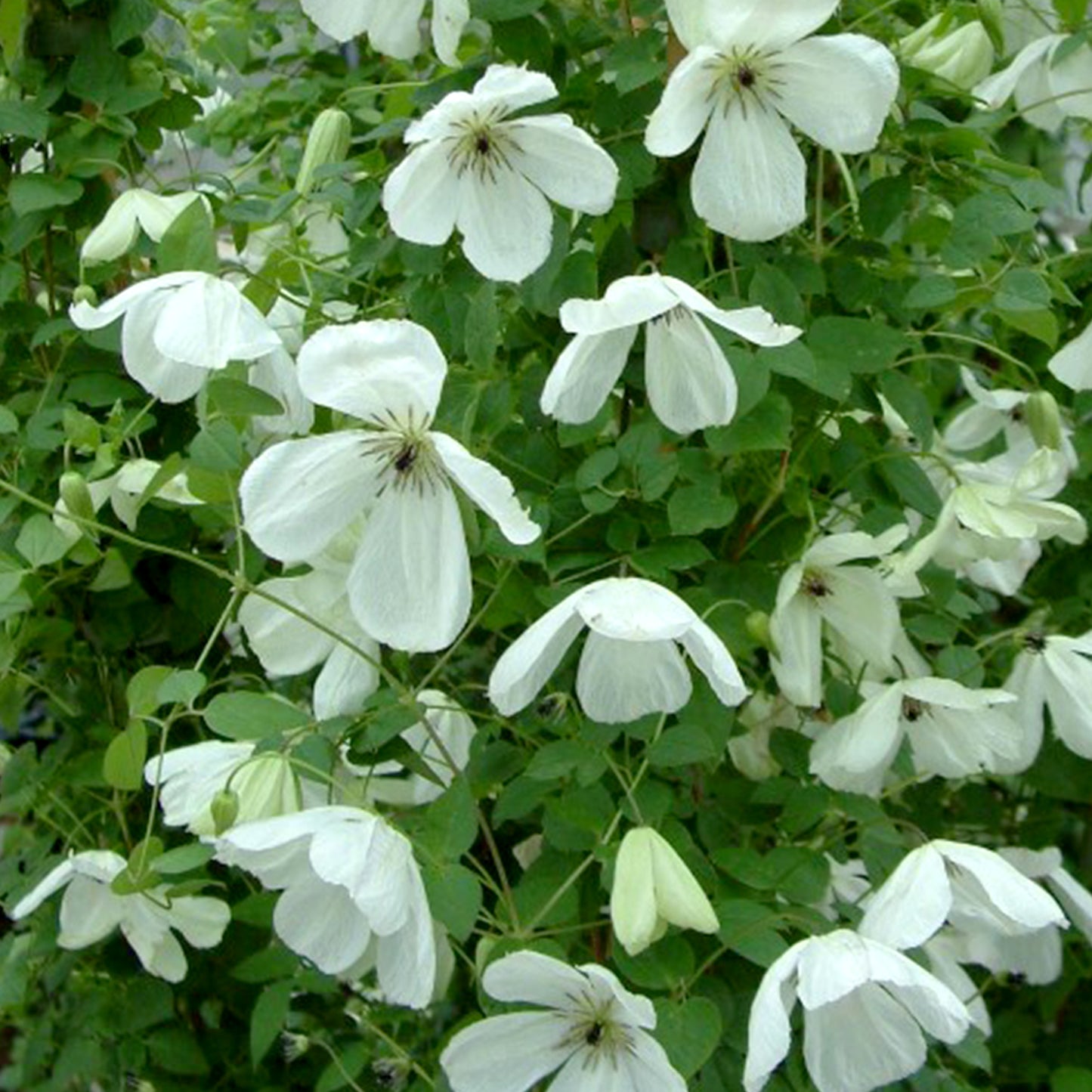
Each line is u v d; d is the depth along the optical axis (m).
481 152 0.48
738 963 0.49
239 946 0.62
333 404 0.43
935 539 0.51
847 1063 0.45
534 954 0.43
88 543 0.56
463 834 0.46
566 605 0.43
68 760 0.62
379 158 0.59
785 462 0.52
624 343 0.46
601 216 0.53
